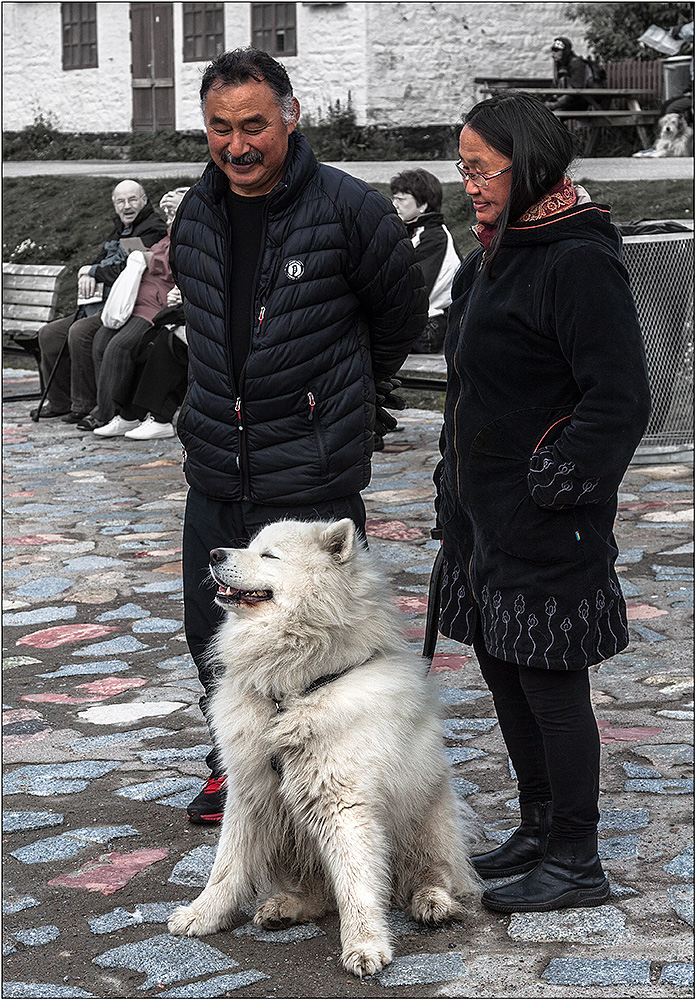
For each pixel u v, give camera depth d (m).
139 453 9.80
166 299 10.12
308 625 3.07
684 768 3.97
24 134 27.61
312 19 21.73
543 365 2.91
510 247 2.93
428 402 11.37
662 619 5.52
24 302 12.40
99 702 4.86
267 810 3.16
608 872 3.30
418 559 6.56
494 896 3.14
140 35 25.53
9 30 28.27
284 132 3.44
